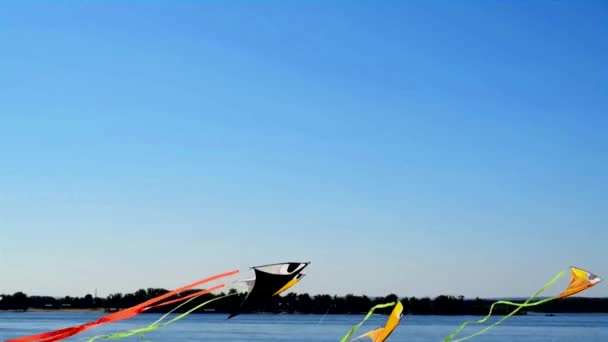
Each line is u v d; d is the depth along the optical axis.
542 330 195.88
